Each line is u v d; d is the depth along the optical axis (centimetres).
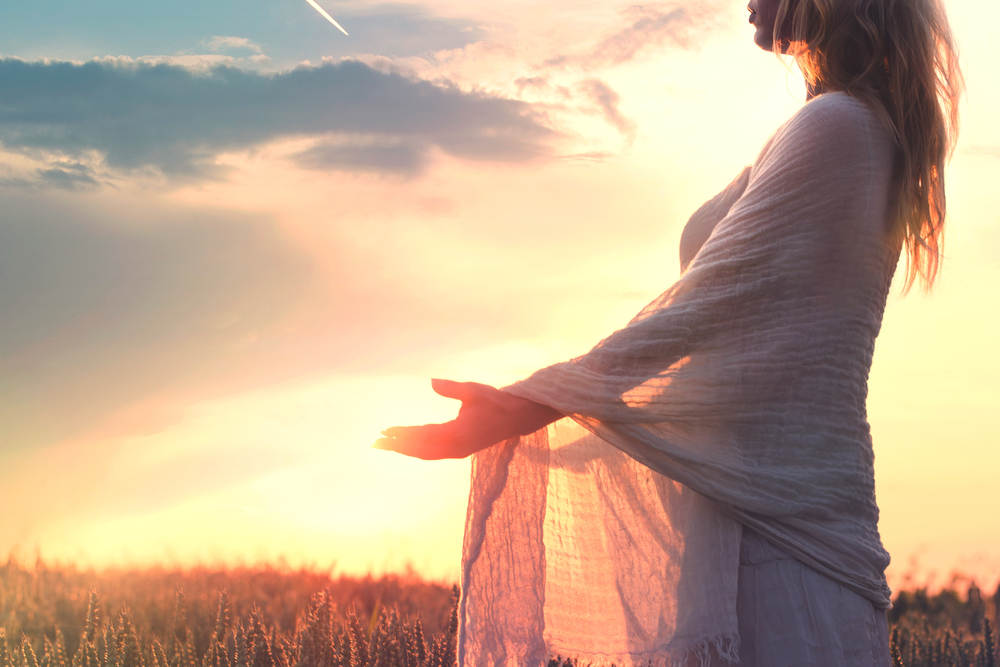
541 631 165
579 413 158
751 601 159
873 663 158
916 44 164
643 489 172
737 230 162
